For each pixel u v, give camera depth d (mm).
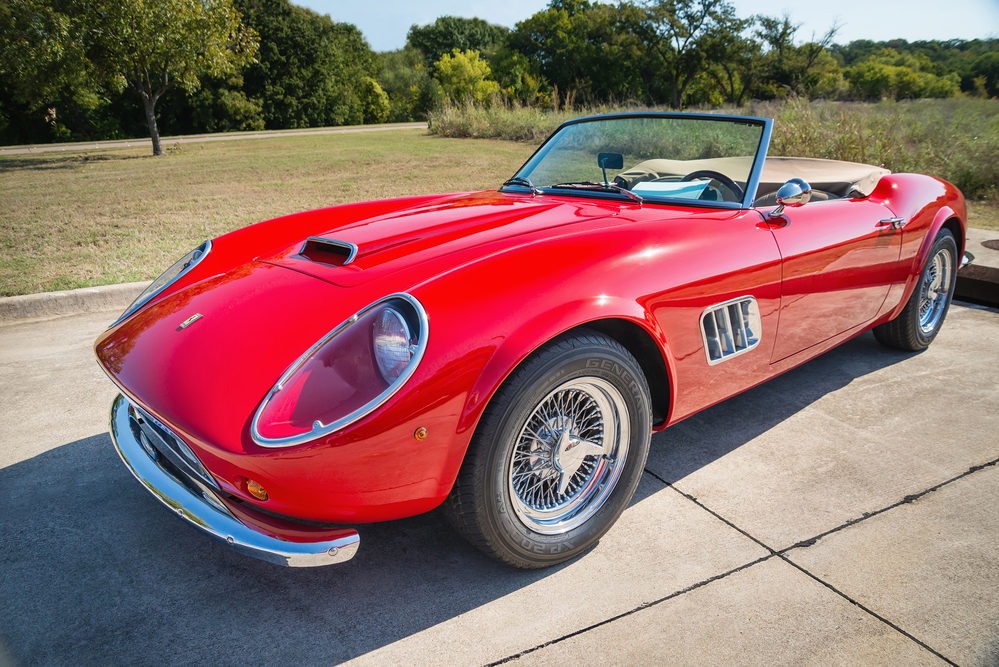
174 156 17859
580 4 55625
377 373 1441
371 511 1507
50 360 3420
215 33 18844
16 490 2232
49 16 16250
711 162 2502
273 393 1445
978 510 2113
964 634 1599
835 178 3145
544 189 2746
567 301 1640
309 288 1765
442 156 14375
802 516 2094
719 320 2059
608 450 1907
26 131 42250
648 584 1786
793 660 1518
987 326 3953
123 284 4492
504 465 1608
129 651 1557
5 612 1679
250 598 1746
